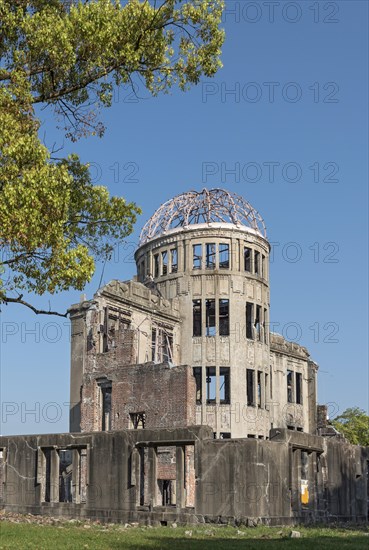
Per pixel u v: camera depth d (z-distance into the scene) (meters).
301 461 32.12
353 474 33.44
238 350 50.72
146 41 23.42
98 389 44.00
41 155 20.89
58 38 21.66
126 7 22.66
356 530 26.39
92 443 30.30
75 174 24.72
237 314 51.44
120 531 22.27
